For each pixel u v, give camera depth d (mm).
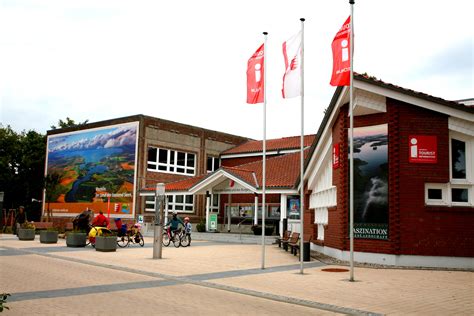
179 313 8703
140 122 40406
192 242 29203
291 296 10672
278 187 31047
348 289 11711
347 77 13820
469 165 16891
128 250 22281
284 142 44500
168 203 41031
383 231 16844
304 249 18266
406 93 16562
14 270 14359
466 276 14320
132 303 9531
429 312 9219
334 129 20016
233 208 41312
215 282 12570
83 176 44125
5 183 48625
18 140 51438
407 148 16812
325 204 21750
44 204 47125
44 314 8398
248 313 8883
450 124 16844
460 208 16500
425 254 16422
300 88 15094
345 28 14023
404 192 16672
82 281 12391
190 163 44688
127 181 40500
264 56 16141
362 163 17562
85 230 24578
